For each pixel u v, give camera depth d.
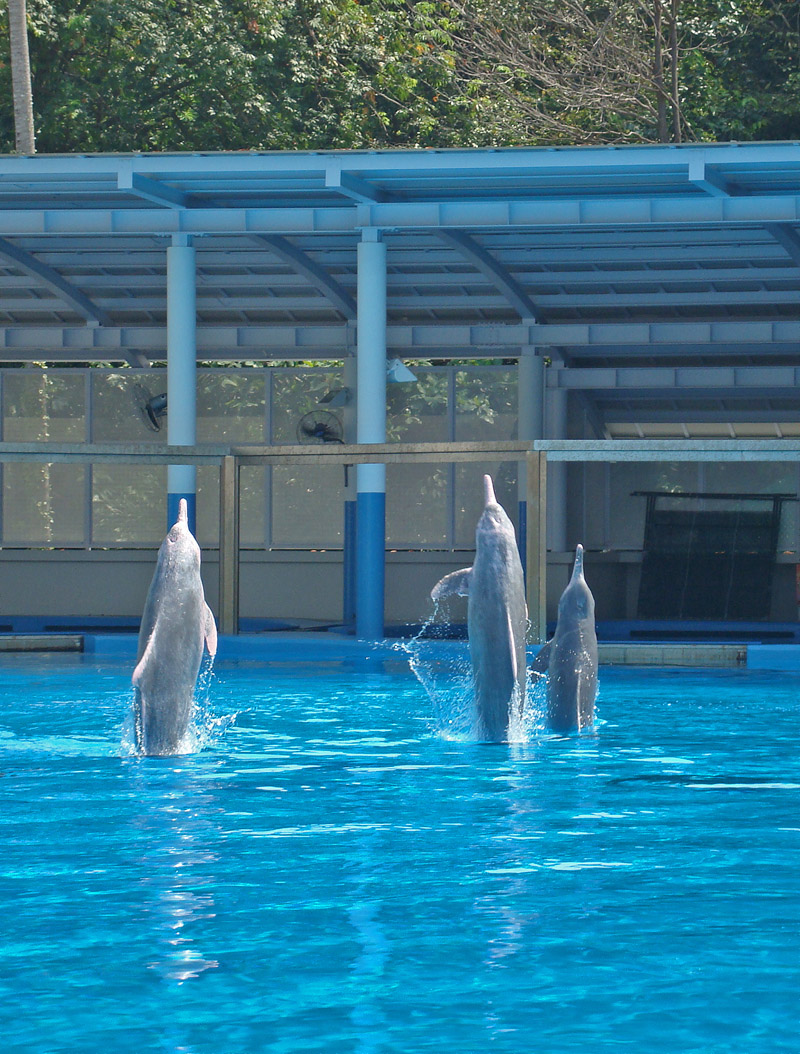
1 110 46.91
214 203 24.58
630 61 50.91
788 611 32.25
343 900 7.69
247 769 12.17
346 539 30.08
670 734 14.31
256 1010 5.98
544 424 30.67
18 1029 5.79
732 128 50.12
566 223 23.44
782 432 33.53
